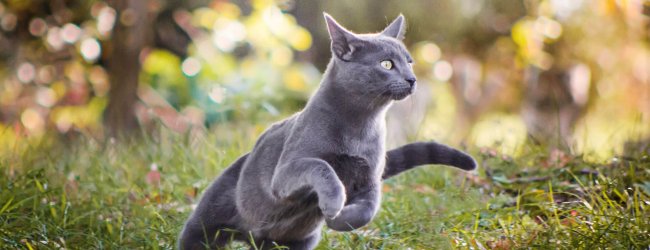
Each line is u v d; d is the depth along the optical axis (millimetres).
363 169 4801
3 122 11445
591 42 11867
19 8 11273
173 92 10969
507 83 13680
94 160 7332
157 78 11023
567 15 11680
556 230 5098
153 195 6539
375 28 10625
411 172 7156
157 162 7453
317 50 12617
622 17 10391
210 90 10492
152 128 10273
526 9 11906
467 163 5281
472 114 13805
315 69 11953
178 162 7387
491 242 5211
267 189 4898
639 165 6059
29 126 11133
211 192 5168
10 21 11398
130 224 5863
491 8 11828
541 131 9039
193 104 10734
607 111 12531
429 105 12766
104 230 5812
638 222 4996
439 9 10930
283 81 10789
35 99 11500
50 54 11586
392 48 4898
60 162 7391
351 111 4781
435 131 9758
